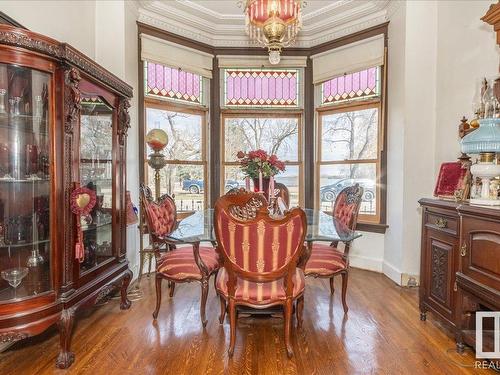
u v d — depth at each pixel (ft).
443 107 10.05
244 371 6.15
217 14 12.83
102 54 10.69
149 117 12.45
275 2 8.02
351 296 9.86
